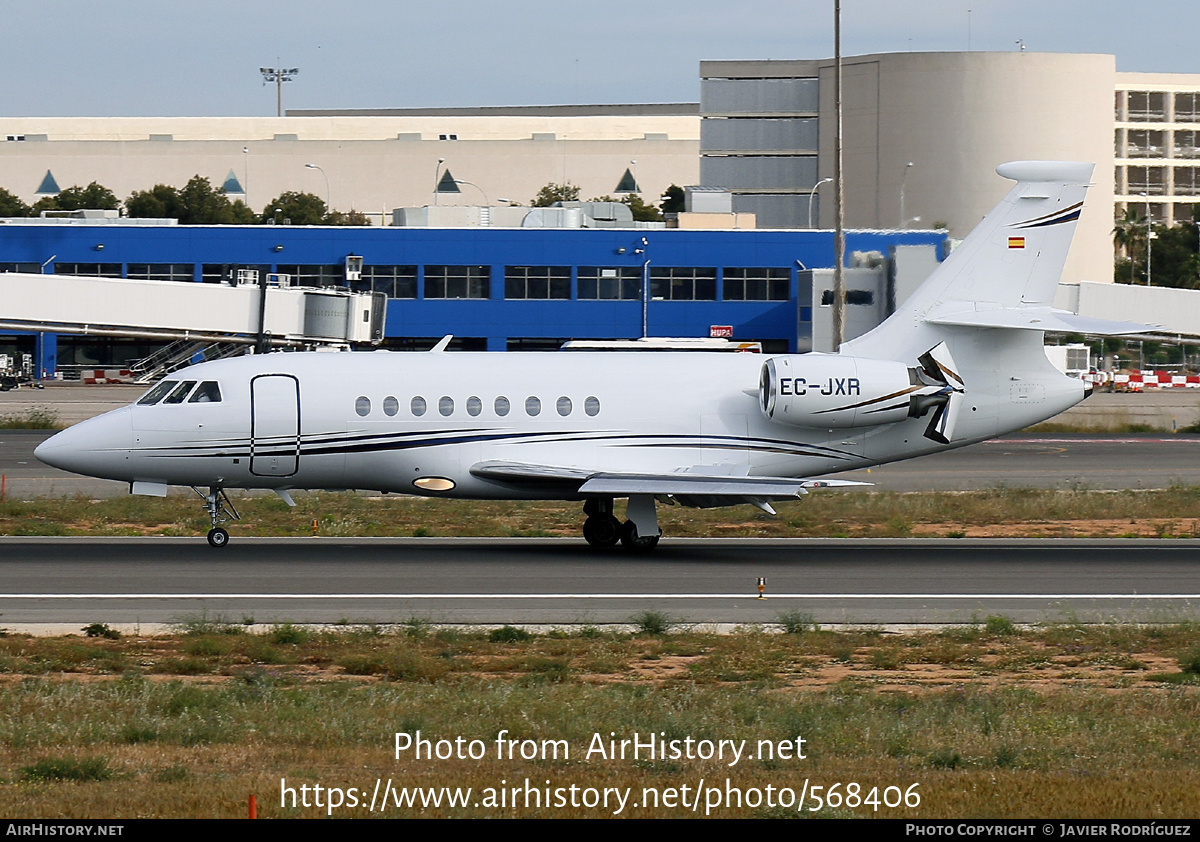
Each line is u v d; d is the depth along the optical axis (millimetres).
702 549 108000
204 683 61688
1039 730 51719
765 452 109625
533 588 88500
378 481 106688
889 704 56625
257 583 88750
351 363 106750
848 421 108625
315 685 61031
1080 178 112375
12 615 77312
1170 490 144250
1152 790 42500
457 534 115500
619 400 107875
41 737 49531
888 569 98375
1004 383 112812
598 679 63594
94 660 66188
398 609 80875
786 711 54125
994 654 70312
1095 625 77000
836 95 176625
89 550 102188
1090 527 123125
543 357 109812
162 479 103812
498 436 106125
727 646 71125
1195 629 75688
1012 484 155625
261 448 103688
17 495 137000
